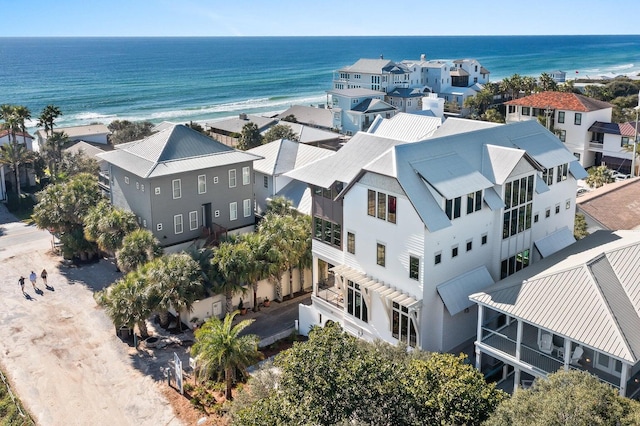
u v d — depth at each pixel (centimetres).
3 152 7488
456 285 3478
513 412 1977
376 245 3606
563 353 2947
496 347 3148
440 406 2144
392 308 3538
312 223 4178
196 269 4038
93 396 3412
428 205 3278
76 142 9462
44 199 5491
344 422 1908
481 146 3862
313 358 2139
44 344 3988
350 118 12288
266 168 5616
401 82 15438
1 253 5731
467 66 16775
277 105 19275
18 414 3195
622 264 3053
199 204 5181
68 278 5116
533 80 12700
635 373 2770
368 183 3562
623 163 7838
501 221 3675
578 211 4850
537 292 2972
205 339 3206
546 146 4206
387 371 2147
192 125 11188
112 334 4134
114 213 4834
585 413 1827
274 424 2053
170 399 3372
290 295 4788
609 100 13212
